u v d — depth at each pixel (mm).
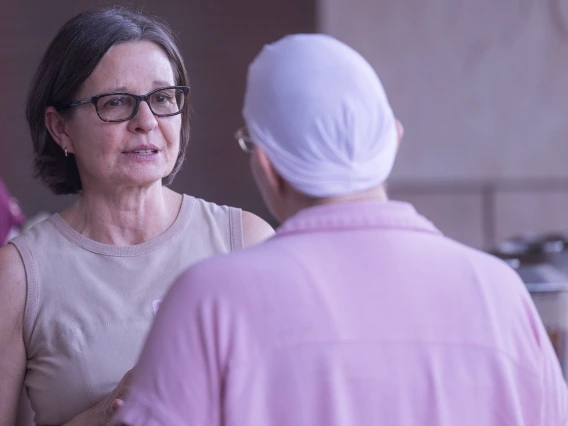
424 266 2002
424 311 1960
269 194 2137
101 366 2795
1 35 10000
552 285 3979
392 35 10234
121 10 2973
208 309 1935
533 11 10383
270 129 2021
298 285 1940
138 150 2818
